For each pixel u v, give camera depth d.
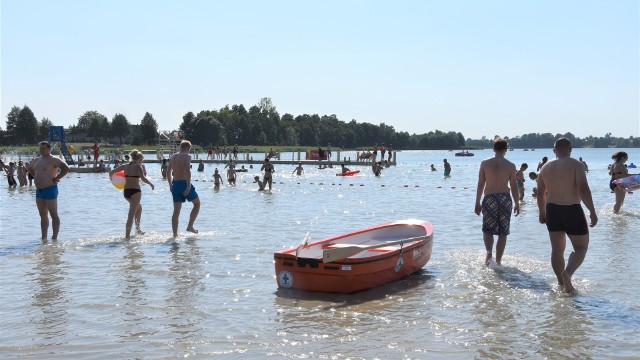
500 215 9.50
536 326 6.49
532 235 12.64
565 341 6.02
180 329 6.47
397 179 39.97
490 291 7.95
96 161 52.25
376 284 8.29
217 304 7.44
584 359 5.55
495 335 6.22
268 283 8.55
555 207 8.03
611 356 5.61
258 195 25.83
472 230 13.73
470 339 6.11
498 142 9.58
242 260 10.12
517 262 9.77
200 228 14.30
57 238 12.62
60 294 7.88
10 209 19.41
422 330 6.41
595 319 6.71
